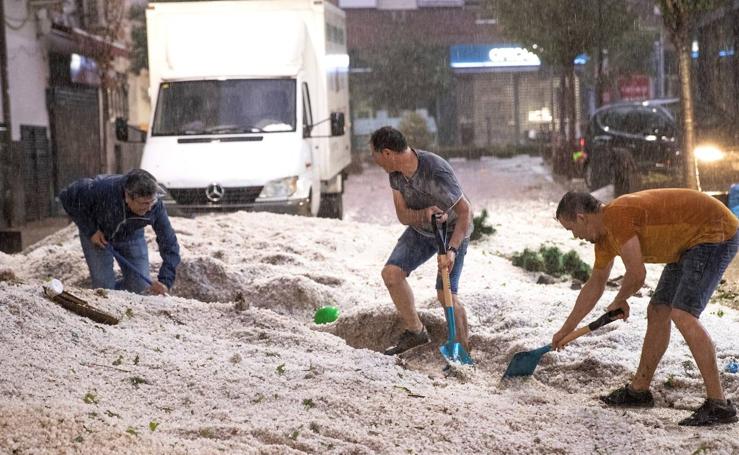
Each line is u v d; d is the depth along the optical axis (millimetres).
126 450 6953
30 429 7113
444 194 10648
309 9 24391
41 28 34406
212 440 7473
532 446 8047
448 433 8203
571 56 40625
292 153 22359
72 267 15938
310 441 7676
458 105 68562
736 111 36062
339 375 9438
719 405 8656
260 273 15430
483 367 11156
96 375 8789
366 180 44719
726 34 37812
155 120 23297
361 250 18953
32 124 33719
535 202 30688
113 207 12188
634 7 41594
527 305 12742
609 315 9078
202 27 23797
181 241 17891
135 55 49594
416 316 11273
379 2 73688
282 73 23359
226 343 10359
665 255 8836
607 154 30297
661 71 53219
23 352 8906
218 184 21859
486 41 72750
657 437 8258
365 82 68250
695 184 24969
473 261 17469
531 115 68188
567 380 10289
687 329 8672
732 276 16297
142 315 10961
